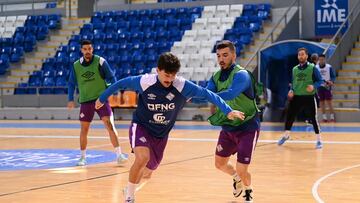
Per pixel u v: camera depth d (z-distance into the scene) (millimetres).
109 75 10125
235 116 5934
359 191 7602
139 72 24703
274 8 25922
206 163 10578
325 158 11164
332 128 18219
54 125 21344
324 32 23438
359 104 21125
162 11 27922
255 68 21812
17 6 32656
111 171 9664
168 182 8445
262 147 13133
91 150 13031
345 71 21969
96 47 26719
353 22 23266
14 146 14211
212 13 26703
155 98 5984
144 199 7141
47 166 10375
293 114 13227
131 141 6254
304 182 8383
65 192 7676
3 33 29906
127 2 31344
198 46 24891
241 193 7121
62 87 24609
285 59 21219
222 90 6562
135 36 26891
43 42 28797
